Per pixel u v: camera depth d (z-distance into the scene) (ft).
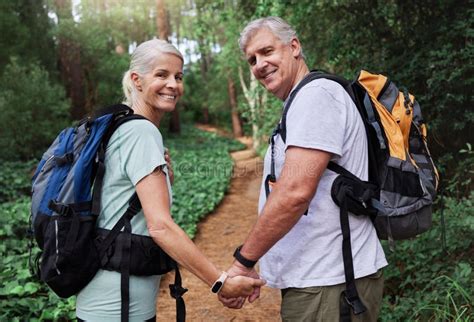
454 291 11.21
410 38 18.12
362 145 7.09
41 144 45.80
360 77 7.47
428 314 11.19
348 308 6.82
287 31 7.61
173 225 6.50
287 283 7.13
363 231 7.02
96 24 60.90
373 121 7.14
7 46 48.70
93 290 6.69
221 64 72.84
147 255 6.72
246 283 7.04
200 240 24.29
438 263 12.72
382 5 18.25
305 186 6.49
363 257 6.92
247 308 15.24
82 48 58.39
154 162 6.57
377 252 7.14
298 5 21.02
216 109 107.24
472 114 15.29
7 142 41.93
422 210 7.23
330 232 6.88
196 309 15.28
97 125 6.81
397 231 7.13
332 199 6.86
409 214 7.07
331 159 6.87
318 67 22.94
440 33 16.60
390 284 13.78
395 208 7.00
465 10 15.94
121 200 6.71
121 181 6.69
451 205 13.70
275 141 7.34
